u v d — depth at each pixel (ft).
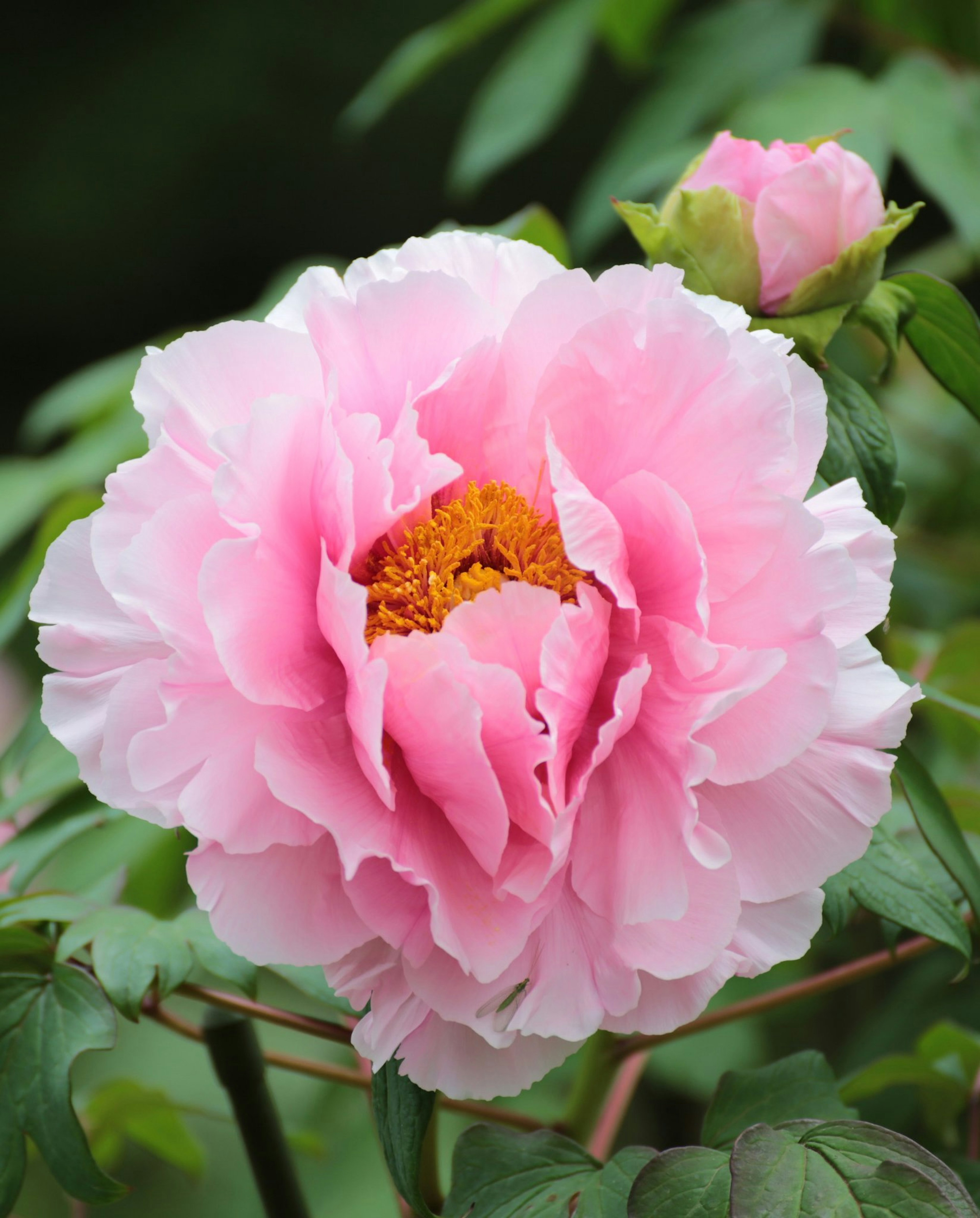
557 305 2.98
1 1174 3.05
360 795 2.93
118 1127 3.51
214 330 2.96
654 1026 2.93
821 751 2.95
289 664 2.94
